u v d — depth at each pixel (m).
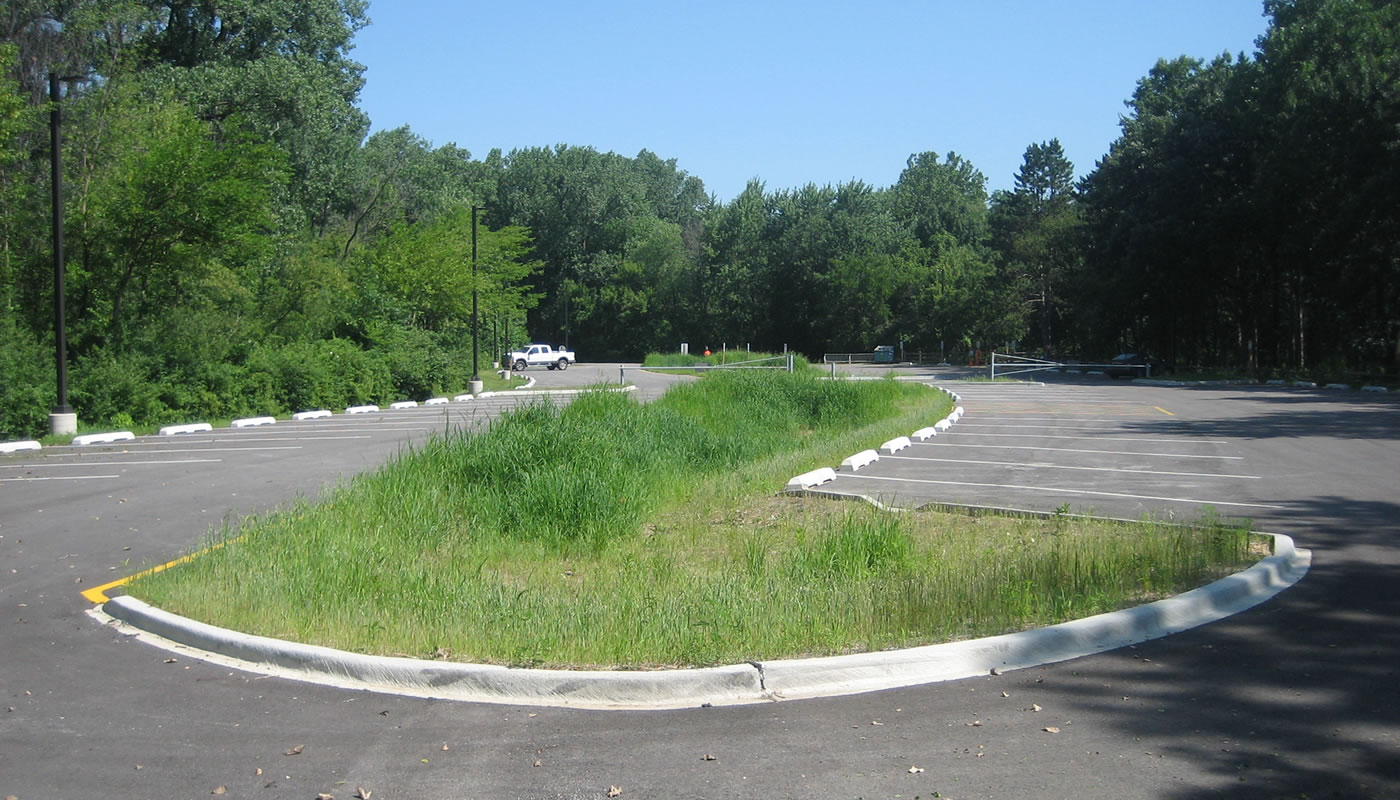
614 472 12.67
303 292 36.91
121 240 27.16
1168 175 51.78
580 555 10.16
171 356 27.81
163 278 29.19
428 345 39.72
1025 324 69.31
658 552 9.96
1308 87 42.12
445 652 6.79
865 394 25.73
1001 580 7.99
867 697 5.97
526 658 6.58
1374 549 9.60
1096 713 5.61
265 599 7.96
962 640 6.70
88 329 27.33
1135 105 65.94
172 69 38.75
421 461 13.26
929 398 31.16
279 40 45.81
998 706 5.76
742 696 6.04
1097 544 9.25
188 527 12.09
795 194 99.12
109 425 24.72
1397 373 41.34
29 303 27.14
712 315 95.31
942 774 4.88
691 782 4.86
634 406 18.27
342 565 8.88
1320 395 34.00
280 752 5.33
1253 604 7.74
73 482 15.89
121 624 7.89
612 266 100.69
